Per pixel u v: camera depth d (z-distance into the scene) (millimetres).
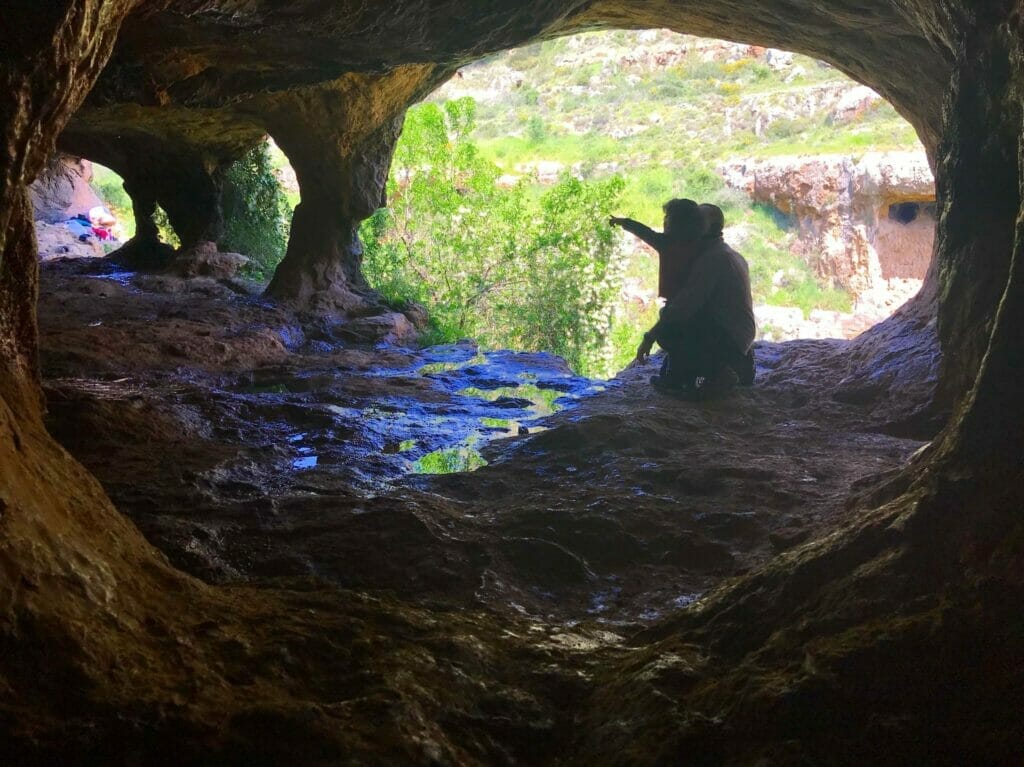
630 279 28000
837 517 5113
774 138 36250
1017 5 4375
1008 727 2660
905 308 10078
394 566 4793
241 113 14773
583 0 9180
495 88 47469
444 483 6570
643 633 3811
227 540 5105
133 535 3801
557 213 18031
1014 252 3275
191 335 12125
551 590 4762
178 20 8016
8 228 3865
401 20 8031
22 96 3592
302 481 6465
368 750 2777
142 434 7242
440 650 3537
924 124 9539
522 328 17484
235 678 3080
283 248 21391
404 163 19859
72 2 3645
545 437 7547
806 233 31672
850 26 8805
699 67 44062
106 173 42406
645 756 2893
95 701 2709
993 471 3178
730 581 4047
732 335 9047
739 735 2883
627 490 6289
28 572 2879
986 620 2869
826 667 2926
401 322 15102
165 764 2645
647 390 9711
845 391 9016
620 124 40469
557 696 3395
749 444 7566
